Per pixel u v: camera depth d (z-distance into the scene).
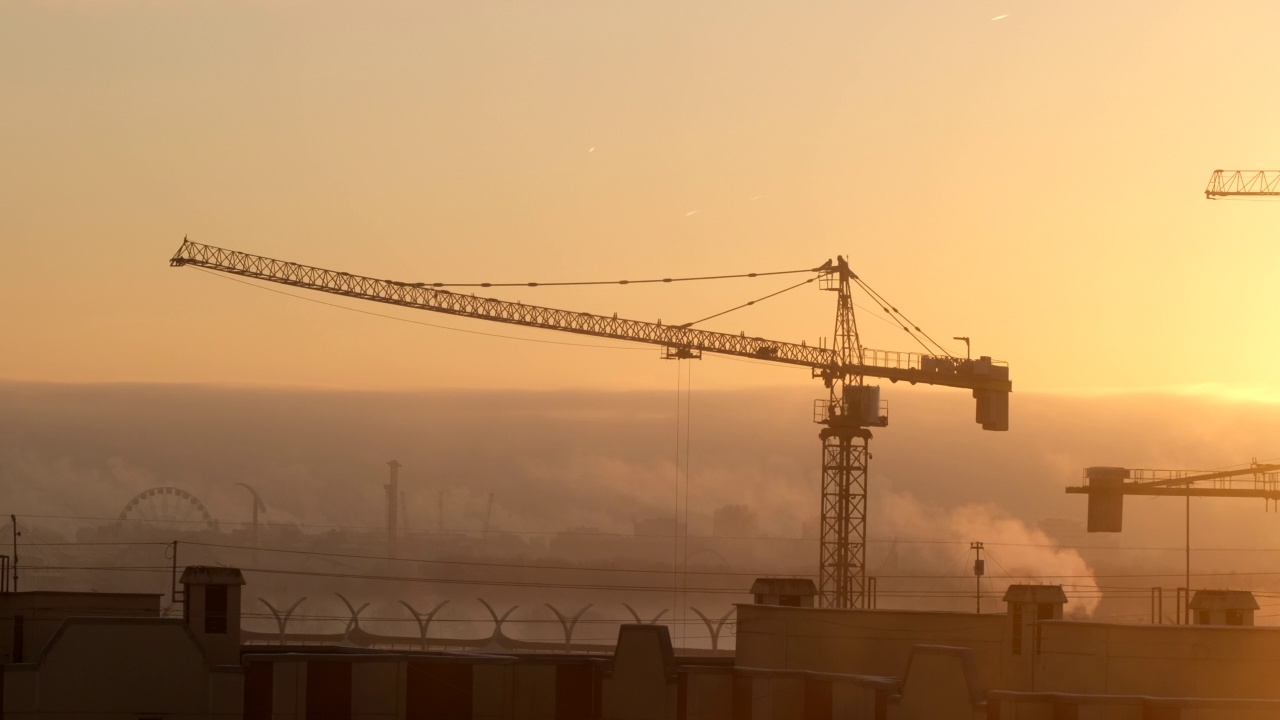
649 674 74.19
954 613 77.12
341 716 73.19
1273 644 69.06
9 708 70.88
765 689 72.50
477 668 74.88
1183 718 62.09
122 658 72.00
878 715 68.19
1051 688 72.44
